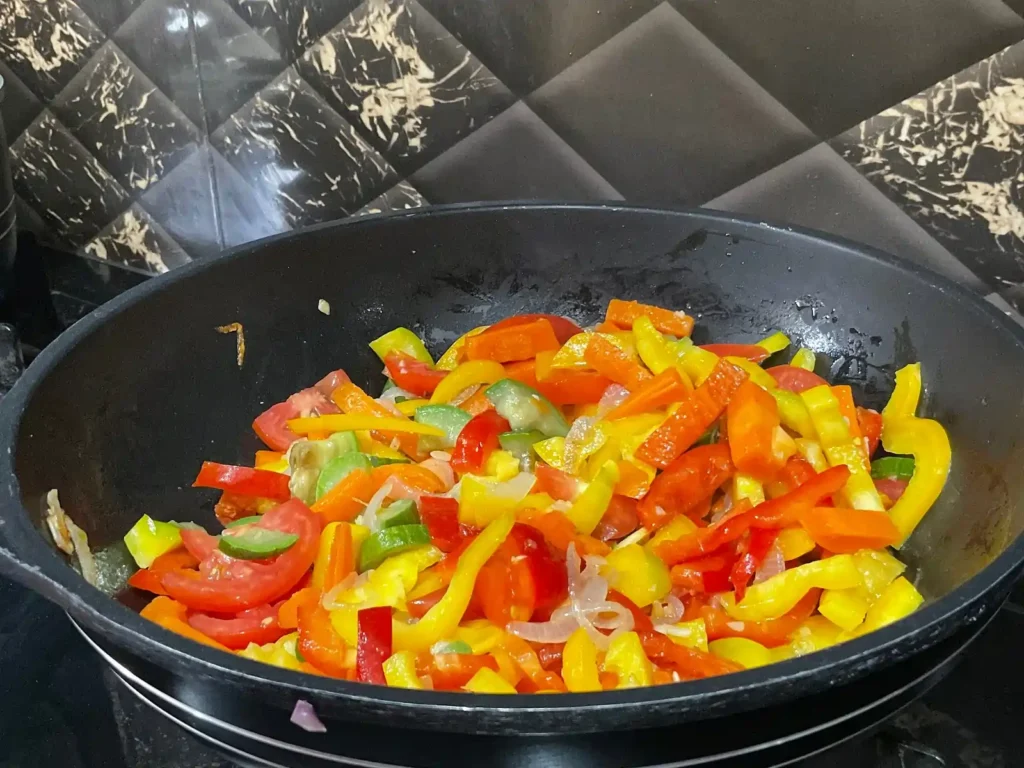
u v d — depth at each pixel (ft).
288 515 2.59
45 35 4.31
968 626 1.79
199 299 2.85
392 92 3.62
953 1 2.73
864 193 3.10
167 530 2.58
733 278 3.13
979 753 2.27
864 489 2.62
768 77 3.06
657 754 1.66
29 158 4.68
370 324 3.28
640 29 3.14
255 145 4.03
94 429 2.50
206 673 1.62
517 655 2.27
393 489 2.72
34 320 4.17
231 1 3.75
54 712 2.47
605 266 3.24
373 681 2.10
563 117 3.40
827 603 2.39
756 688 1.55
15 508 1.94
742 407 2.68
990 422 2.49
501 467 2.73
